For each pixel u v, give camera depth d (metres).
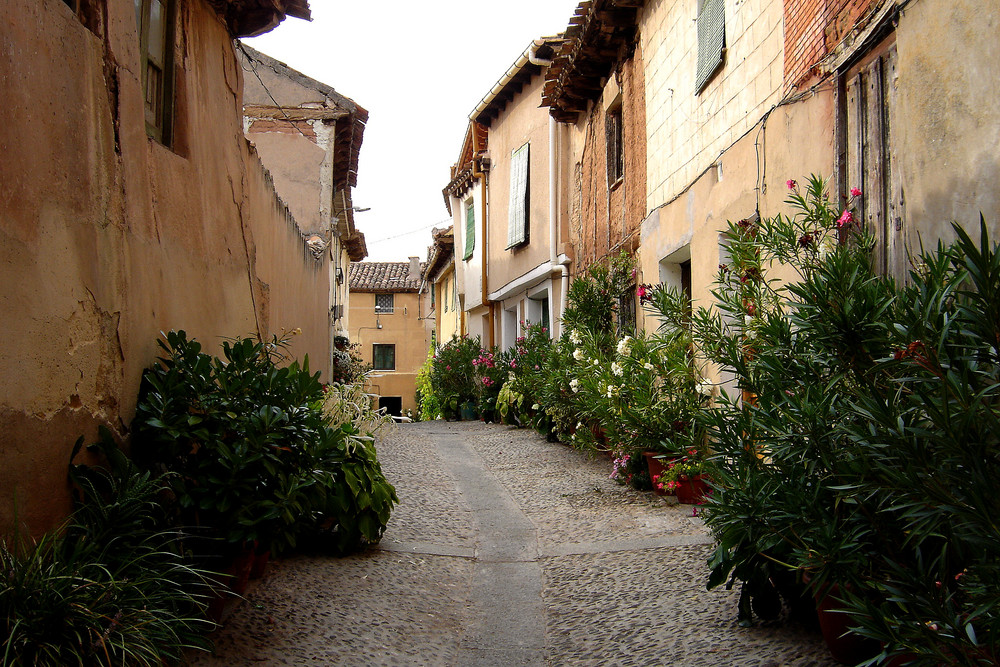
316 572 5.24
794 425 3.52
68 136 3.48
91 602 2.89
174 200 4.86
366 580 5.26
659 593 4.90
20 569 2.78
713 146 7.67
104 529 3.34
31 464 3.13
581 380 9.58
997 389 2.61
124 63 4.10
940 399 2.51
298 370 4.61
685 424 7.20
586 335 10.72
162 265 4.58
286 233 8.97
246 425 3.85
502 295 18.66
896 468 2.67
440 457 11.30
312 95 14.57
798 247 4.96
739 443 3.99
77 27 3.59
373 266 41.50
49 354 3.27
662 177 9.32
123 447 3.88
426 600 5.11
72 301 3.46
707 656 3.84
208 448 3.94
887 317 3.29
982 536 2.36
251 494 3.95
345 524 5.62
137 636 2.93
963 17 3.76
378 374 37.97
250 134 14.42
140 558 3.24
